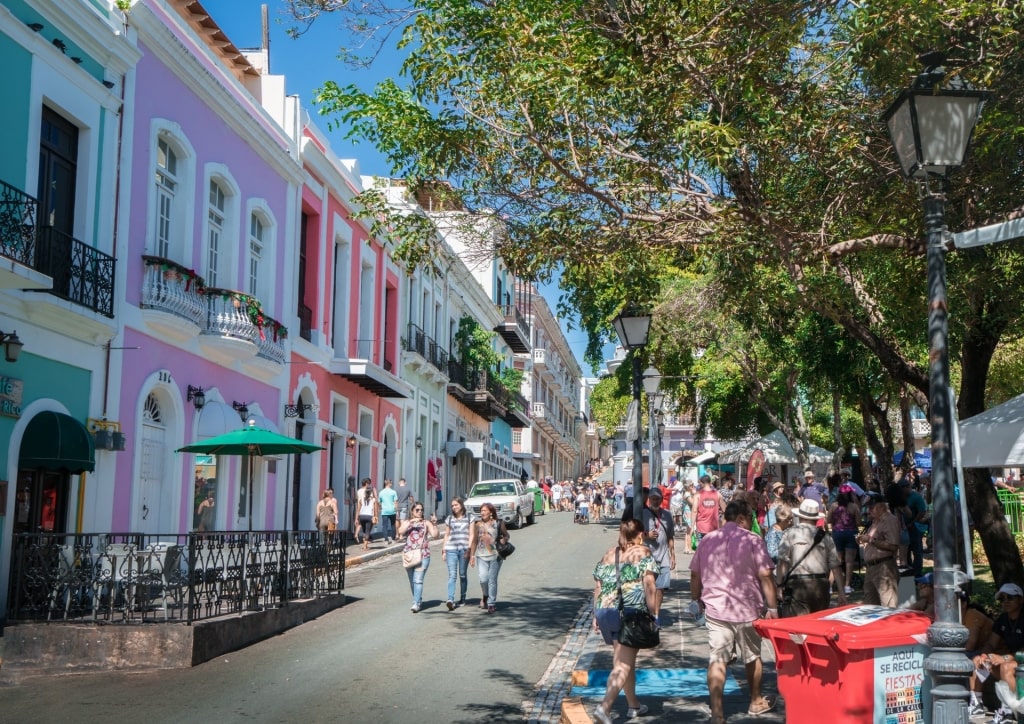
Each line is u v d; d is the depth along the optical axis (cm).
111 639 1107
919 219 1173
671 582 1828
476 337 4231
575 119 1131
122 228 1591
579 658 1148
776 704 888
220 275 2002
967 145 612
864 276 1342
